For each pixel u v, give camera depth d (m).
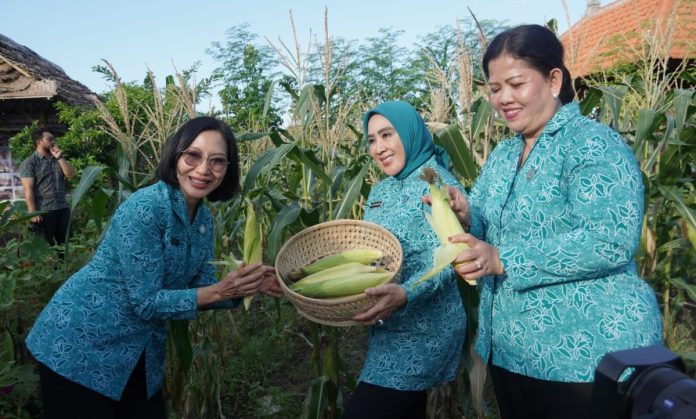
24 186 5.95
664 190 2.94
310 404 2.69
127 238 1.86
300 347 4.54
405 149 2.21
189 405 3.09
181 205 2.01
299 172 3.69
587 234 1.42
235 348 4.16
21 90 9.91
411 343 2.08
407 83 14.44
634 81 3.87
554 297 1.54
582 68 3.45
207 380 3.12
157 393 2.21
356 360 4.08
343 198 2.94
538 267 1.47
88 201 4.57
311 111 3.40
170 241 1.96
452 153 2.74
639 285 1.53
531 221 1.59
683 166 3.16
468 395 2.85
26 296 3.22
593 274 1.47
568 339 1.52
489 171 1.92
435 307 2.10
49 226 6.08
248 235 2.35
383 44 16.80
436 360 2.10
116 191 3.15
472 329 2.61
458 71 3.18
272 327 4.32
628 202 1.40
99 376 1.88
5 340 3.01
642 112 2.75
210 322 3.47
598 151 1.45
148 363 2.06
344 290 2.04
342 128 3.62
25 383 2.75
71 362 1.85
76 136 7.34
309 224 2.94
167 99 3.71
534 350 1.59
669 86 3.39
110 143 7.55
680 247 3.57
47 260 3.60
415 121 2.21
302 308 2.05
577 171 1.49
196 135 1.95
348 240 2.44
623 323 1.47
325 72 3.05
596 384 1.01
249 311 4.77
